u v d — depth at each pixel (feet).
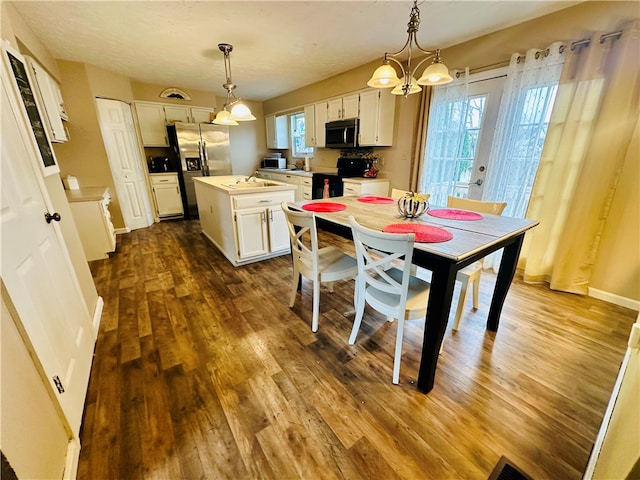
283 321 6.66
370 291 5.24
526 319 6.67
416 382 4.86
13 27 7.00
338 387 4.76
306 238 13.30
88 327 5.42
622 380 3.13
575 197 7.39
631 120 6.47
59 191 5.79
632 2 6.17
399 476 3.44
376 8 7.32
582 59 6.88
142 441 3.83
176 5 7.15
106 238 10.66
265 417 4.20
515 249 5.49
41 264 3.88
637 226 6.77
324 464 3.58
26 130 4.44
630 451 1.89
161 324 6.51
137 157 15.11
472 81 9.35
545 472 3.48
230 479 3.41
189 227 15.42
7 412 2.52
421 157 10.89
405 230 4.96
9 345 2.77
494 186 8.91
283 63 11.98
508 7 7.19
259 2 7.04
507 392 4.64
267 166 20.21
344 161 13.66
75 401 4.00
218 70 12.98
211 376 4.98
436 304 4.19
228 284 8.57
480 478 3.42
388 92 11.64
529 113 8.00
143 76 13.96
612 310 7.03
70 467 3.35
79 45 9.83
